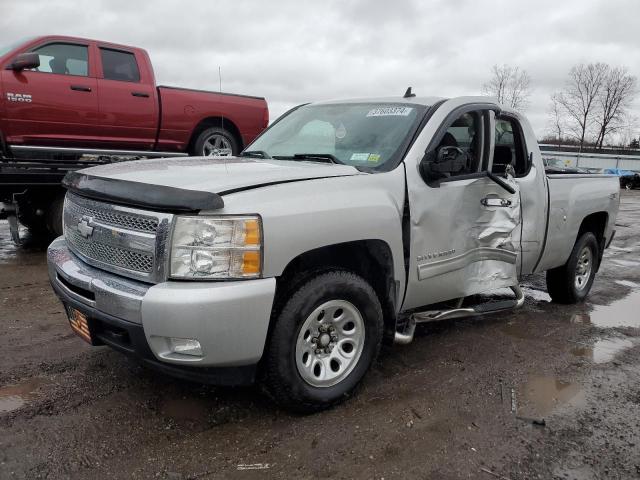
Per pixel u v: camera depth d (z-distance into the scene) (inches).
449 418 127.2
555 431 123.3
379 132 153.4
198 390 135.4
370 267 137.9
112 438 114.3
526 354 168.2
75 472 103.1
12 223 271.4
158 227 107.5
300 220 114.3
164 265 107.1
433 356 163.6
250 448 112.6
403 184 138.9
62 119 289.9
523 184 176.4
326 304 122.6
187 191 106.7
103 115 303.4
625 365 162.9
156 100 323.6
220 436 116.4
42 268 251.9
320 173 127.2
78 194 129.5
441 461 110.5
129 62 316.8
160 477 102.7
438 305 173.6
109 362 149.9
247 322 107.6
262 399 132.0
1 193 268.5
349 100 178.4
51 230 284.0
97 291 113.4
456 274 155.1
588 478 107.0
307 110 185.0
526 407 134.0
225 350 107.3
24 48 279.1
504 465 110.0
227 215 107.3
